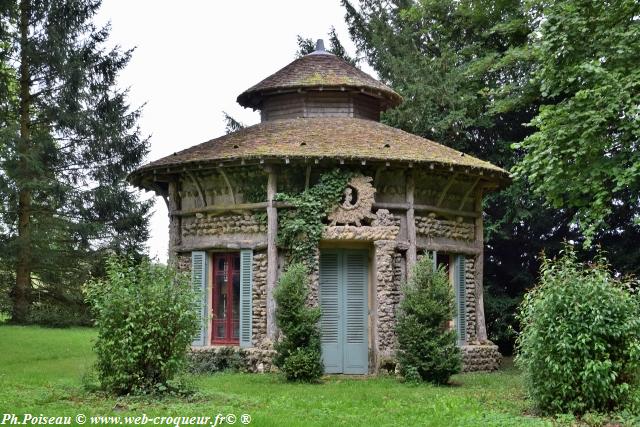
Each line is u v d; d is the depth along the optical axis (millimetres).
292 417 12977
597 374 13266
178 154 23422
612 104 18359
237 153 21391
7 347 25625
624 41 19156
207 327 22516
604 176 19516
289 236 21344
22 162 35094
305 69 25750
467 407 14531
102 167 38812
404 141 23484
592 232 19125
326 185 21375
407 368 19234
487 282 33031
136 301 15578
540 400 13930
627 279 16844
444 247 23250
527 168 20172
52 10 37375
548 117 19781
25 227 36156
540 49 19953
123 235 38812
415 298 19656
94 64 38656
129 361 15117
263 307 21750
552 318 13750
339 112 25266
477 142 33844
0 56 35250
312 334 19391
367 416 13375
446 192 23375
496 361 24062
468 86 32719
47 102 37188
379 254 21453
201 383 18016
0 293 35906
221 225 22562
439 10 34625
